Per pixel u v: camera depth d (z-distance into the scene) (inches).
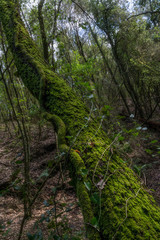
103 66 284.8
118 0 239.5
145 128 50.5
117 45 255.8
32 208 107.3
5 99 212.8
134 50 238.7
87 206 31.0
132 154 155.4
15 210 121.5
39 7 119.3
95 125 46.0
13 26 57.2
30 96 217.5
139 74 258.1
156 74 219.6
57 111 46.6
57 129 44.9
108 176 34.2
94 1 231.1
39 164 176.6
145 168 146.9
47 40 123.3
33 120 220.4
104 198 31.3
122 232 27.4
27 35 57.9
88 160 36.7
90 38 265.7
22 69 53.9
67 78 126.2
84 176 34.2
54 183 147.1
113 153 40.4
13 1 62.3
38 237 45.0
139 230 27.7
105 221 29.1
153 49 226.1
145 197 34.5
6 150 211.3
